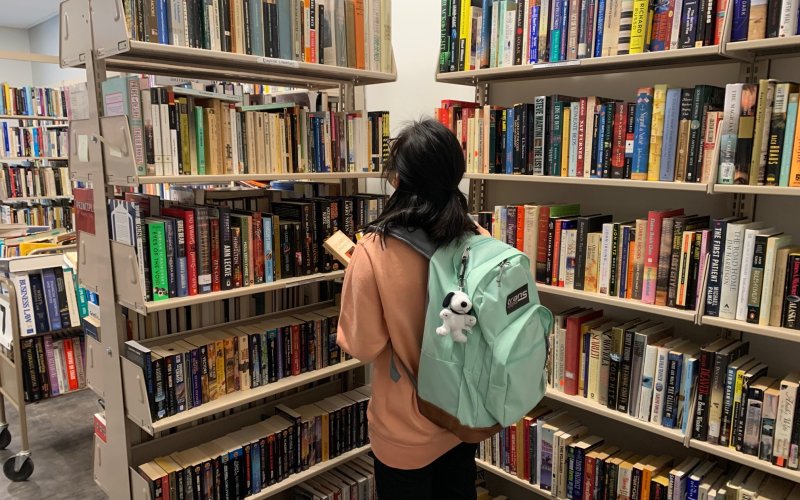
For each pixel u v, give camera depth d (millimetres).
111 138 1678
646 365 1803
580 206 2240
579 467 1997
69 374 3342
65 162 5887
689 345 1836
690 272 1676
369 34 2225
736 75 1813
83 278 1996
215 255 1863
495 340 1301
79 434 3268
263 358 2098
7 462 2756
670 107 1665
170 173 1712
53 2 7316
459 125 2219
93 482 2760
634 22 1715
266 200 2264
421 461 1420
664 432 1754
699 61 1807
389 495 1479
